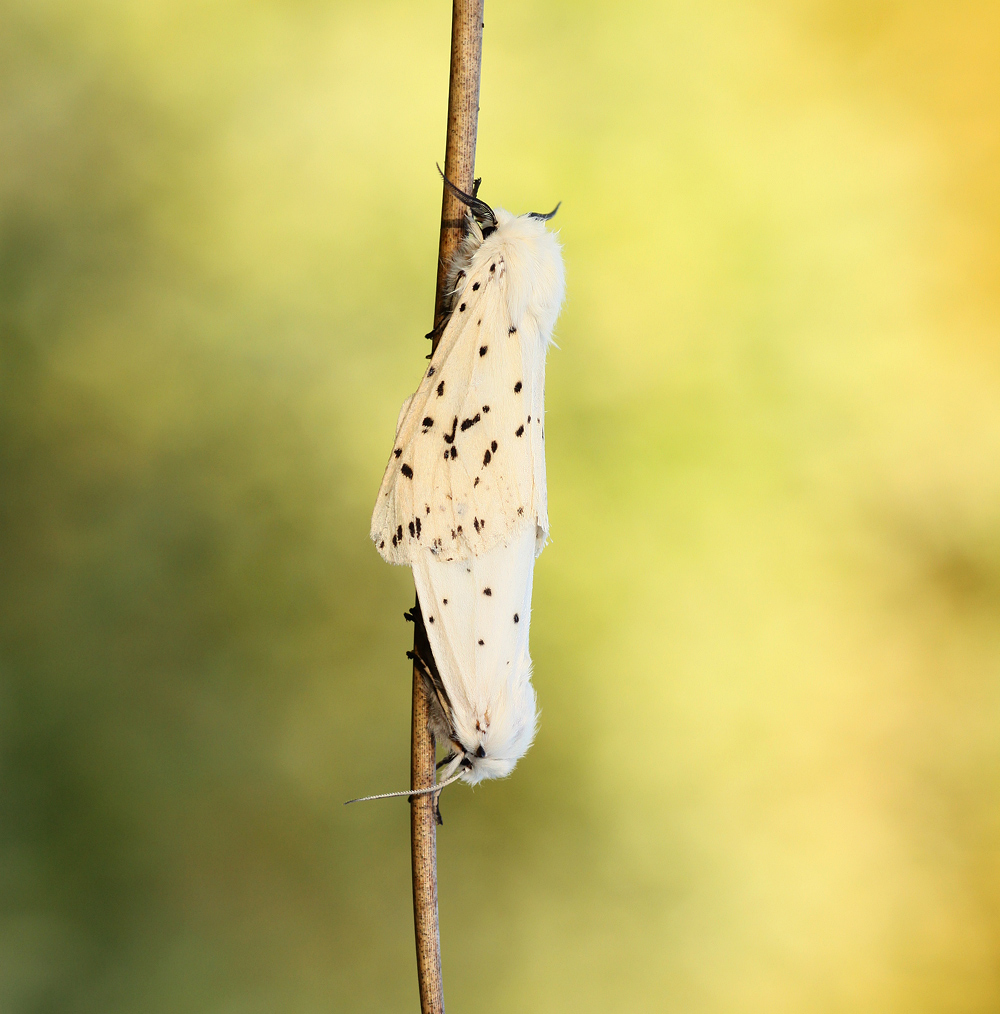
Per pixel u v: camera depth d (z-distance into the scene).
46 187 0.58
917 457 0.58
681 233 0.60
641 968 0.51
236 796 0.52
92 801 0.51
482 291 0.31
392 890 0.52
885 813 0.54
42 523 0.54
